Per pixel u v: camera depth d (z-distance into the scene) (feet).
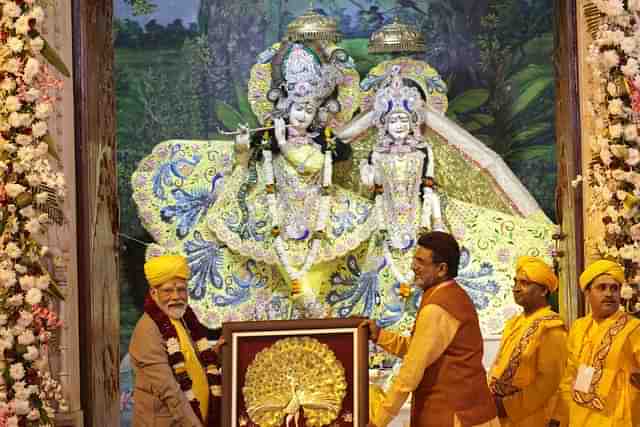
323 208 24.58
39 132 18.60
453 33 28.19
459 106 28.07
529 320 17.90
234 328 17.10
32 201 18.56
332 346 17.28
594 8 21.56
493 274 25.22
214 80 27.50
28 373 18.43
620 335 17.62
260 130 25.31
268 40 27.71
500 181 26.63
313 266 24.71
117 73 26.99
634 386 17.54
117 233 23.25
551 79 28.04
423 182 25.40
